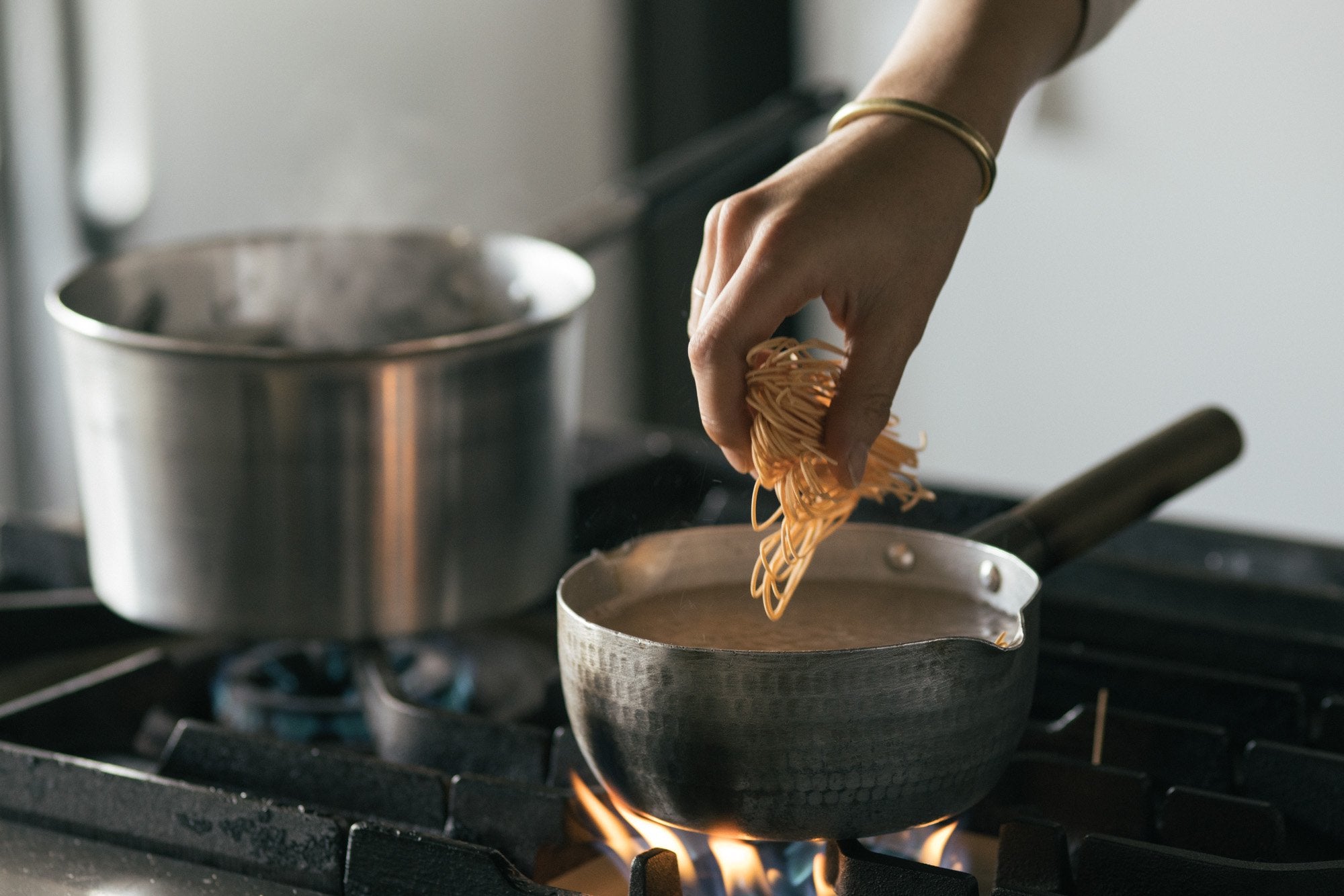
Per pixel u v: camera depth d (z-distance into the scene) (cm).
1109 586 117
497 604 108
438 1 219
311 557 104
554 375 108
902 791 83
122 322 116
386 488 104
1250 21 168
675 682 82
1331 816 94
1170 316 180
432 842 87
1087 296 185
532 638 119
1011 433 196
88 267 113
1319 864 85
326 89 219
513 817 91
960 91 94
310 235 121
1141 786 92
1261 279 173
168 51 215
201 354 101
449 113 223
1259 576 121
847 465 90
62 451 223
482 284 121
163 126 218
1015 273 190
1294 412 175
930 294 92
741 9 204
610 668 83
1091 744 97
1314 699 105
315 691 115
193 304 119
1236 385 178
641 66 214
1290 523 179
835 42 199
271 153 221
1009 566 91
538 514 109
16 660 115
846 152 92
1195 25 170
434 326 123
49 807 94
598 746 85
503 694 112
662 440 140
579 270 113
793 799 83
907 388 204
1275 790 94
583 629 84
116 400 104
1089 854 86
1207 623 108
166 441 103
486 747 98
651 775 84
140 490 105
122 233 219
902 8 191
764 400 90
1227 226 174
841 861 85
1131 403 186
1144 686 102
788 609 93
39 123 211
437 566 106
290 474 103
